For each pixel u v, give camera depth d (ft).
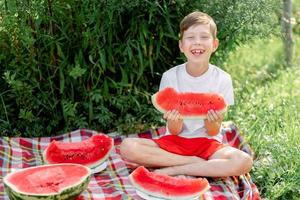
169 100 13.33
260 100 17.66
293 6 26.63
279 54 23.72
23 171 11.86
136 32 16.08
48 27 15.76
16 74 15.98
